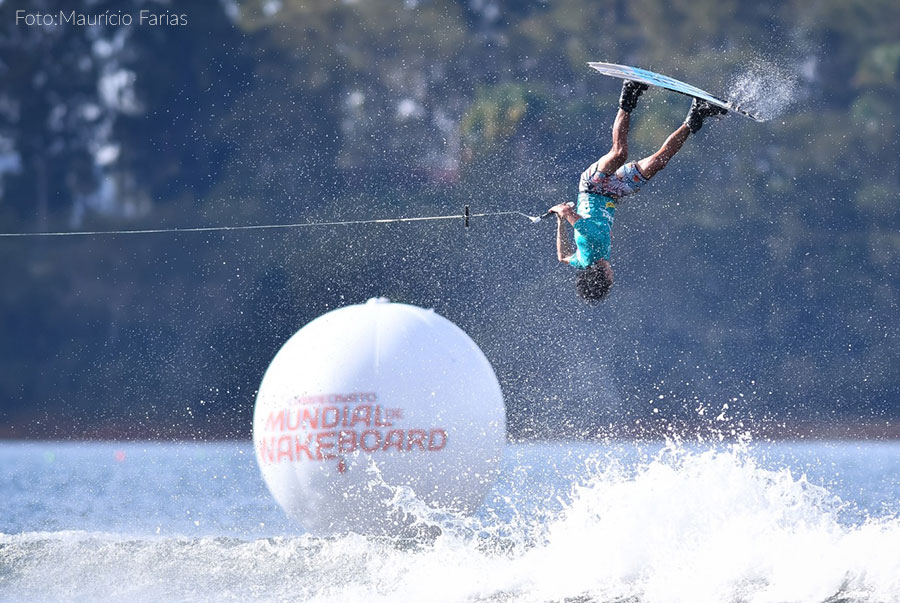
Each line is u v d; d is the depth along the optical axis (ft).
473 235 384.27
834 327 393.91
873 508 148.25
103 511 160.15
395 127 435.94
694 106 116.98
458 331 126.41
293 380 119.65
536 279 373.81
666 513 108.58
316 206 431.84
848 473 212.43
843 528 110.63
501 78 436.76
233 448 332.80
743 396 383.24
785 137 410.93
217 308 430.20
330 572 107.76
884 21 425.69
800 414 383.24
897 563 97.96
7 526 145.18
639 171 119.75
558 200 405.80
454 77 440.45
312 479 118.21
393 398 117.19
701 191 401.90
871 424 380.17
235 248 433.48
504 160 412.16
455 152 426.51
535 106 415.64
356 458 116.57
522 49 437.58
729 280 396.98
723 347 388.78
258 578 106.93
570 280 371.35
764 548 102.99
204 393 420.36
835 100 424.46
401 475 117.08
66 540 125.29
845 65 427.74
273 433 120.26
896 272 402.31
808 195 408.87
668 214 398.01
